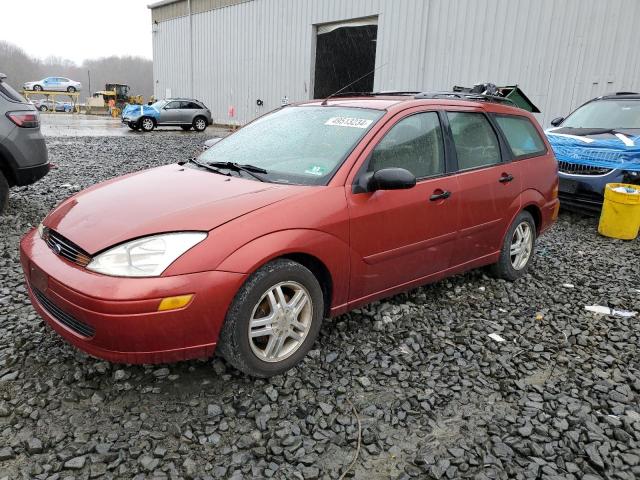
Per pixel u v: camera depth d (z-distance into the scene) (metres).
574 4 11.82
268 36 22.70
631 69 11.01
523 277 4.97
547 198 4.96
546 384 3.12
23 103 6.17
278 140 3.77
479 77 14.10
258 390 2.90
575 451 2.55
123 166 10.95
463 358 3.40
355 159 3.31
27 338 3.33
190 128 25.28
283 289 2.99
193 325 2.61
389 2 16.62
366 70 21.89
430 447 2.55
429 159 3.81
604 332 3.89
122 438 2.49
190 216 2.76
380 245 3.40
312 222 3.00
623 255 6.01
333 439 2.56
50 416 2.63
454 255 4.07
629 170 6.98
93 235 2.75
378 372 3.17
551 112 12.60
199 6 26.94
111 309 2.48
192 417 2.67
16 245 5.18
